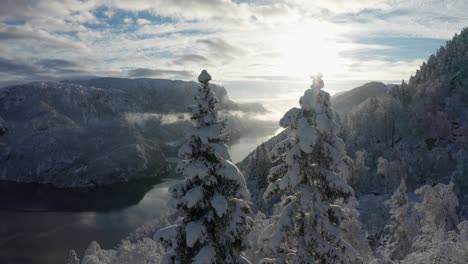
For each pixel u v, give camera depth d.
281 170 17.27
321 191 16.73
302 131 15.86
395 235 37.19
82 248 129.12
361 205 88.50
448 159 109.25
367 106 161.88
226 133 16.31
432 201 36.09
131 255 39.31
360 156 103.88
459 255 17.88
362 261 24.39
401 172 100.38
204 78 15.94
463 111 142.38
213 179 15.54
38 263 116.06
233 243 16.33
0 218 172.75
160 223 91.75
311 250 16.73
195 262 14.71
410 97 162.00
